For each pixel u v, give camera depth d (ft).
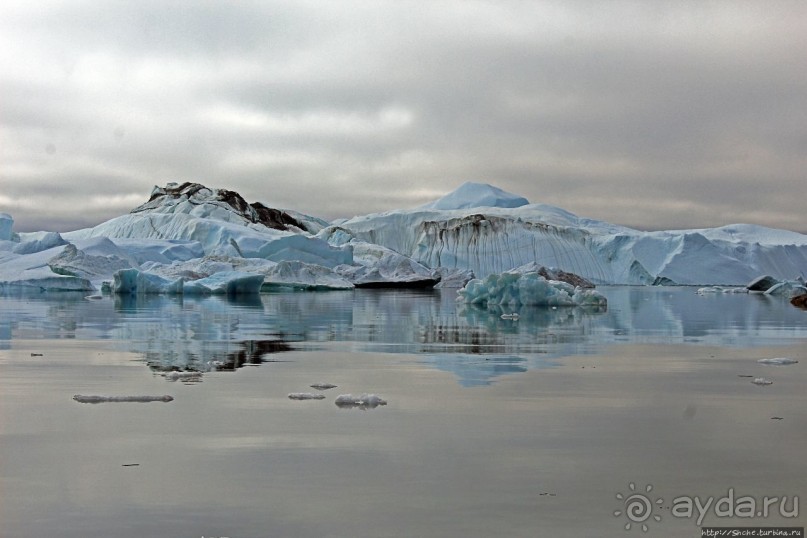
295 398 29.53
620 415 27.02
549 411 27.58
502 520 16.96
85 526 16.52
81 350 44.57
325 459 21.18
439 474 19.94
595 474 20.10
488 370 37.47
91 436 23.50
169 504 17.74
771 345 50.83
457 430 24.52
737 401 29.76
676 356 44.04
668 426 25.40
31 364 38.60
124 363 39.06
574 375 36.04
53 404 28.27
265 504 17.76
